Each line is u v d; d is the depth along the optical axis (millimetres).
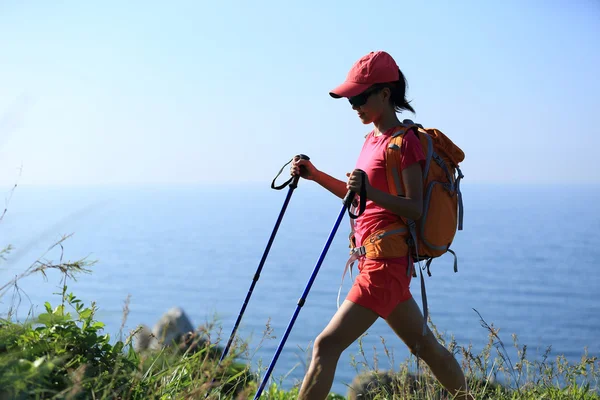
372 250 3334
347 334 3273
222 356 3096
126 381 2709
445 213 3350
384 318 3400
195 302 191250
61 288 2684
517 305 177000
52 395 2416
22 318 2576
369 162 3455
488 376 3715
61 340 2691
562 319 151125
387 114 3523
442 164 3408
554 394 3762
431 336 3436
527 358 3732
